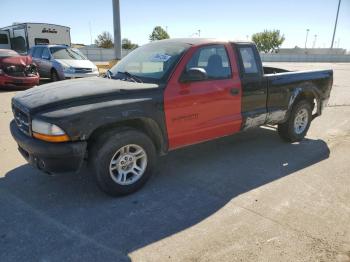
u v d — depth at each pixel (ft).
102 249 9.71
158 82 13.48
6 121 23.94
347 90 44.52
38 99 12.14
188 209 11.96
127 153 12.68
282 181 14.33
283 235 10.33
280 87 17.71
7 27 67.15
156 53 15.06
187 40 15.33
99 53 147.74
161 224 11.00
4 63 38.58
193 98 13.99
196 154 17.65
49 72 46.98
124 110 12.04
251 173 15.19
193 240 10.12
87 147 12.37
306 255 9.39
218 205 12.25
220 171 15.39
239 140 20.18
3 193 13.03
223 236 10.30
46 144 11.13
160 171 15.34
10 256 9.37
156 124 13.12
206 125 14.79
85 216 11.45
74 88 12.88
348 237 10.26
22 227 10.75
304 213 11.65
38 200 12.54
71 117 11.03
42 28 62.75
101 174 12.08
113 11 44.91
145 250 9.66
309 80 19.27
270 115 17.57
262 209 11.94
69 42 67.31
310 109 20.04
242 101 16.07
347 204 12.34
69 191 13.25
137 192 13.23
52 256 9.39
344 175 15.01
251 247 9.75
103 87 12.73
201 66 14.49
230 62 15.57
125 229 10.71
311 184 14.03
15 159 16.55
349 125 24.29
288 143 19.72
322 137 21.11
